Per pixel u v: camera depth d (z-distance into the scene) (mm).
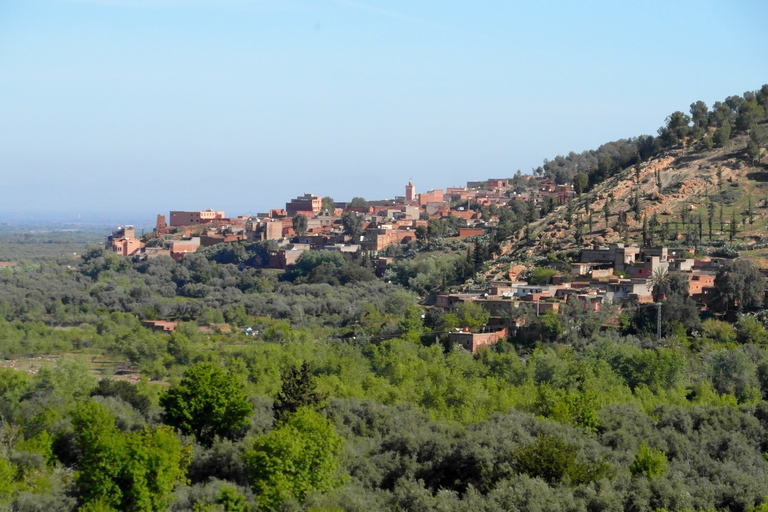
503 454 128125
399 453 134625
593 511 110562
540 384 188125
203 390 146625
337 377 194625
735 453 138750
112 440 118625
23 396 180625
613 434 142750
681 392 182000
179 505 118062
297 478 120250
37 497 115188
